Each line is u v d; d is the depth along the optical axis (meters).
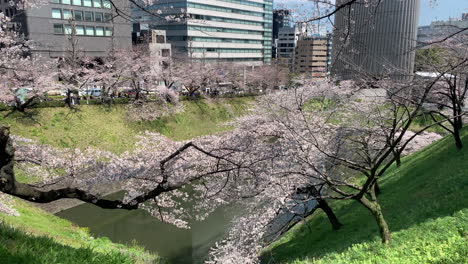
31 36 35.66
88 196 6.66
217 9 65.62
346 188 18.30
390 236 8.96
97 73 32.28
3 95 24.31
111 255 4.80
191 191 23.28
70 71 30.33
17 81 25.28
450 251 6.23
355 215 14.09
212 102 42.41
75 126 27.47
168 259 15.74
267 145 13.77
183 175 10.21
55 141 25.12
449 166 13.91
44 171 15.83
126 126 30.86
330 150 13.18
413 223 9.63
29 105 26.67
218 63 50.19
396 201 13.32
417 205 11.22
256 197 12.91
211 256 15.62
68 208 21.03
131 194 10.51
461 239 6.77
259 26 81.38
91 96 33.09
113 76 34.72
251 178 13.23
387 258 6.93
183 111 37.41
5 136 5.10
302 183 12.27
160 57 39.38
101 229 18.89
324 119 15.48
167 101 37.75
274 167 12.70
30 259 3.83
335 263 7.57
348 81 17.69
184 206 21.17
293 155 11.80
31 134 24.42
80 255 4.44
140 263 9.52
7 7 36.62
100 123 29.41
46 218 16.44
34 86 25.70
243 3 73.19
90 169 10.27
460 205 9.26
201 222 19.44
